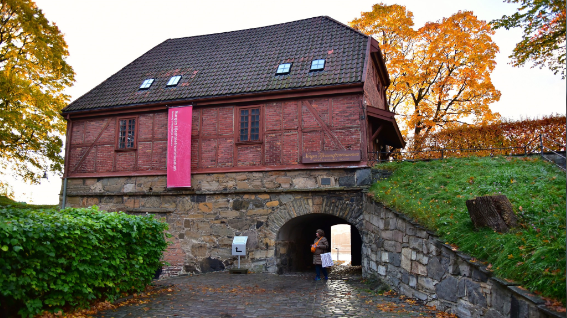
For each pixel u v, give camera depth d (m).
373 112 12.80
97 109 15.38
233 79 14.69
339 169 12.60
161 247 9.41
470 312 6.16
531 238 5.75
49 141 19.42
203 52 17.22
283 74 14.12
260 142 13.45
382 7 19.03
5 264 5.41
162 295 8.75
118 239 7.80
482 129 13.97
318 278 11.21
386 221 9.83
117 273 7.77
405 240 8.65
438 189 9.79
